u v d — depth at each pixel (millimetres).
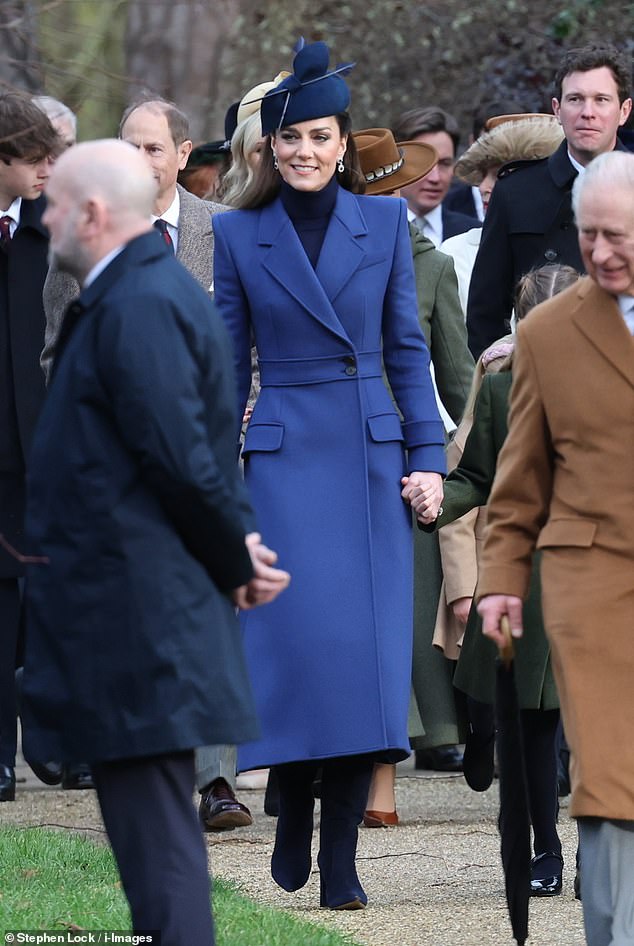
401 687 19609
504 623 16234
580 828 15672
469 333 26906
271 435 19891
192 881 14188
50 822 25203
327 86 19969
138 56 46938
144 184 14555
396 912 19719
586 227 15570
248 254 20125
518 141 28969
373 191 25797
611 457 15625
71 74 34844
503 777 16266
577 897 20188
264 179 20359
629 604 15531
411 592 19969
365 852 23219
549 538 15875
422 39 46625
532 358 16016
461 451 22062
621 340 15672
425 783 29281
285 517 19672
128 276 14234
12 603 27234
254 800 27734
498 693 16312
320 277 19938
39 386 26922
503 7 45625
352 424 19891
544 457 16172
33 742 14227
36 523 14250
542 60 45594
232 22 47375
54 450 14156
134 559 13914
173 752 14148
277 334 20016
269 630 19594
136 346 13914
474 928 19000
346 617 19516
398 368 20266
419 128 33719
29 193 26656
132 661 13883
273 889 20969
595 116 25891
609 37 44844
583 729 15414
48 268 26969
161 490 13906
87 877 20156
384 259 20156
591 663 15500
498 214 26719
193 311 14234
